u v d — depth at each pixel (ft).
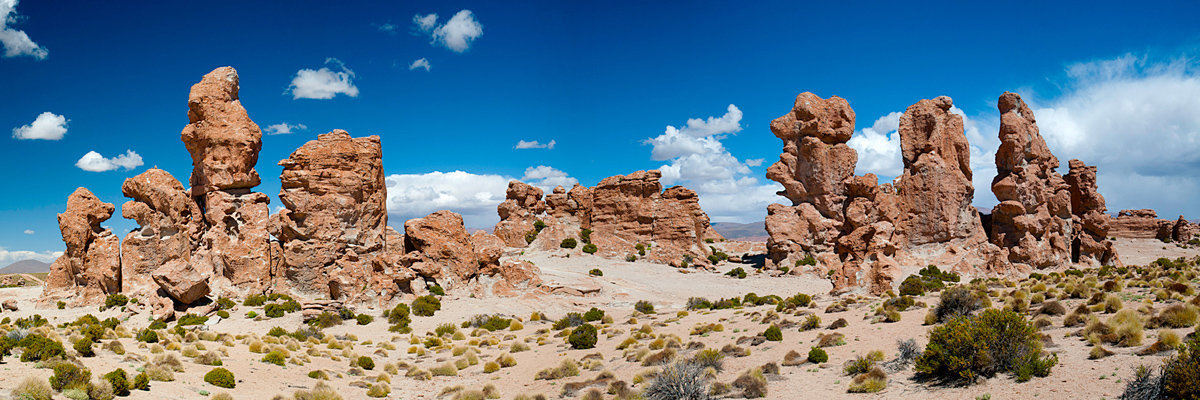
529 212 387.14
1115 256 297.53
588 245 356.38
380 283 220.84
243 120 234.17
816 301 199.72
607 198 380.37
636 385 101.45
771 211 329.93
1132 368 69.87
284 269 229.25
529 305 233.76
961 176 302.66
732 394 88.33
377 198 254.88
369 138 256.73
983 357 77.00
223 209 228.02
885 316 133.18
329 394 98.94
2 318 188.24
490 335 182.19
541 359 139.64
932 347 81.25
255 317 192.85
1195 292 116.06
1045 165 302.86
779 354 112.78
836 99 332.39
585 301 244.63
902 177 311.27
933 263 290.97
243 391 97.35
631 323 183.83
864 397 79.92
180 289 189.57
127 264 208.74
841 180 325.01
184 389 88.94
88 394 72.38
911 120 317.22
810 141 326.24
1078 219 322.34
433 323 200.75
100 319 184.85
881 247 220.23
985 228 315.78
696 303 219.00
